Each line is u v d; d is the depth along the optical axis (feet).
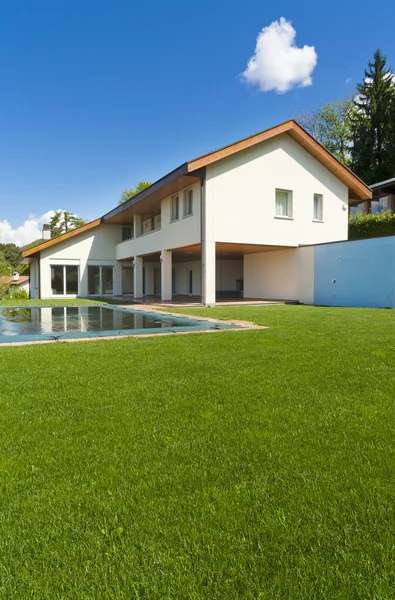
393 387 12.41
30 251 75.46
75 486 6.91
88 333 25.59
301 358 16.53
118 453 8.14
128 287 86.12
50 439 8.84
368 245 47.29
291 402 11.11
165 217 61.67
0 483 7.02
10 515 6.13
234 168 51.85
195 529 5.74
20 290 83.46
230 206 51.72
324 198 59.88
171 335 23.97
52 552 5.33
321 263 53.52
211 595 4.62
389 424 9.52
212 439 8.77
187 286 86.94
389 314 36.04
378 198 83.41
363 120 113.39
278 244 55.62
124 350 18.85
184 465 7.62
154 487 6.84
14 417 10.13
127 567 5.06
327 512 6.10
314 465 7.57
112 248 83.71
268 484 6.90
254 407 10.71
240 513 6.09
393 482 6.94
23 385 12.89
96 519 6.00
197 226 52.16
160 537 5.59
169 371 14.61
